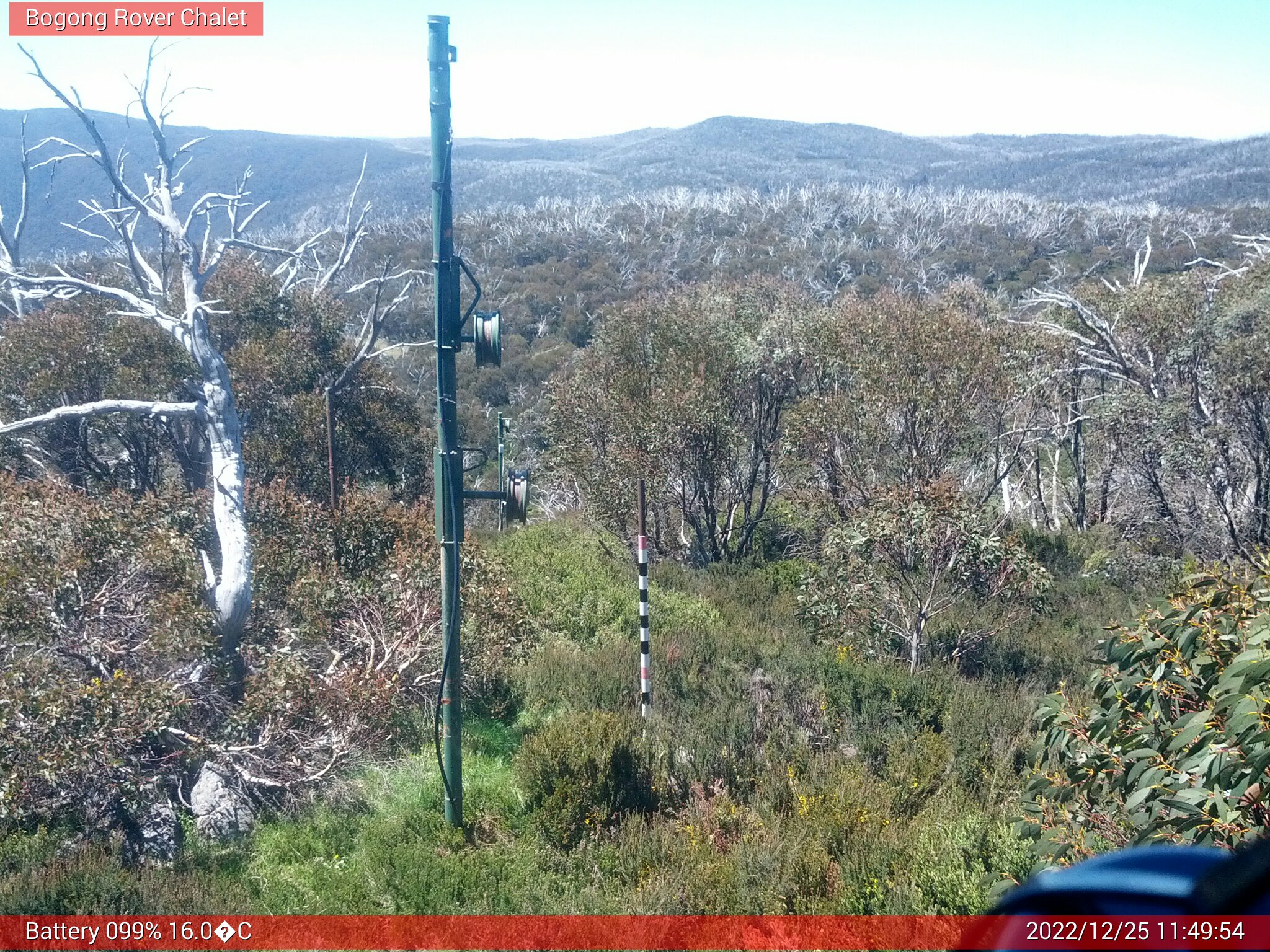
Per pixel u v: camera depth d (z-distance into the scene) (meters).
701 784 6.80
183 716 6.56
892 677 8.63
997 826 5.54
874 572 10.23
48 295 8.19
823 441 13.48
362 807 6.52
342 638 8.02
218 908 5.06
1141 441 14.08
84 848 5.56
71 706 5.96
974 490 15.96
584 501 16.47
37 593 6.59
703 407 14.47
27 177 16.94
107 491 14.23
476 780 6.80
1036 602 10.55
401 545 8.73
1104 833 4.38
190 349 7.88
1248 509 13.33
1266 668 3.68
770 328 15.32
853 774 6.79
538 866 5.77
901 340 13.67
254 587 8.28
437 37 5.77
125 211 9.20
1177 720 4.15
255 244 8.55
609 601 11.77
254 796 6.57
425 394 34.19
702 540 15.43
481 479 24.94
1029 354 14.74
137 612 7.09
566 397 17.02
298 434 16.84
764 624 11.68
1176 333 14.63
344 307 19.69
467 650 8.14
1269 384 12.48
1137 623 4.80
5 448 15.10
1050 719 4.95
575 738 6.52
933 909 4.85
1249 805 3.74
